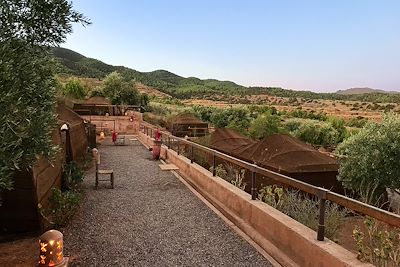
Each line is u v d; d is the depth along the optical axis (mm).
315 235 4453
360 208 3570
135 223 6688
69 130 11055
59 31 3678
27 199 5844
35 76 3400
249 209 6152
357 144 10805
